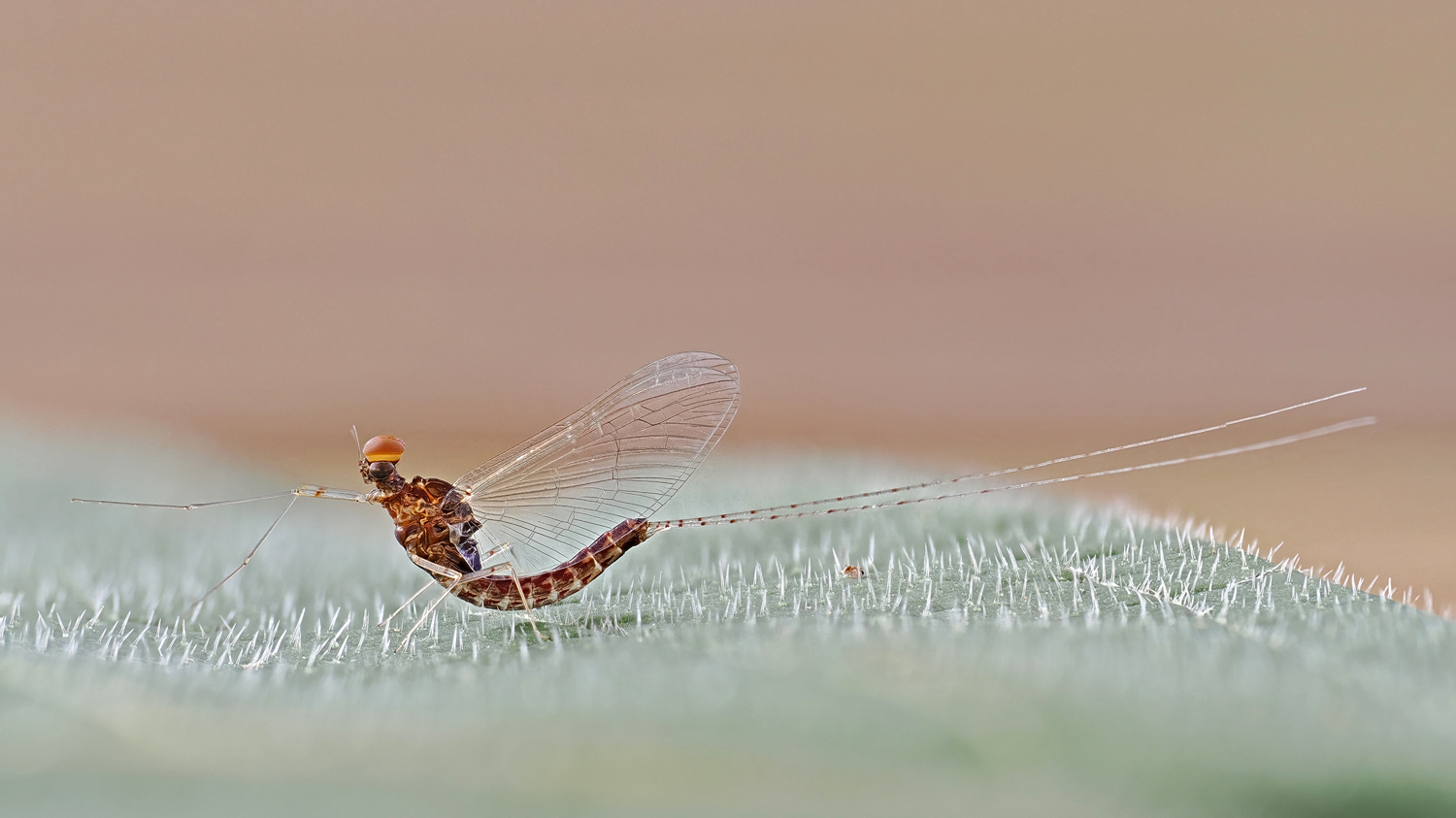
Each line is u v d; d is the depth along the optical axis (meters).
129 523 0.17
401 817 0.11
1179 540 0.15
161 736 0.13
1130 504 0.16
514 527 0.15
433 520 0.15
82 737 0.13
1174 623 0.14
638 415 0.15
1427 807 0.12
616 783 0.12
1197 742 0.13
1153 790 0.12
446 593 0.15
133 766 0.12
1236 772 0.12
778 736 0.13
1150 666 0.14
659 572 0.15
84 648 0.14
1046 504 0.16
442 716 0.14
